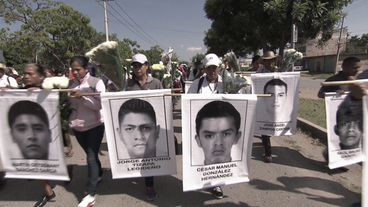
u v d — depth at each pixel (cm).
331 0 809
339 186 286
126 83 281
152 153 254
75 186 303
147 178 268
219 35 1117
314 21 835
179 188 293
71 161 380
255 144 442
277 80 341
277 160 367
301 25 793
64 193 286
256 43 1163
